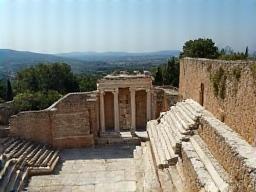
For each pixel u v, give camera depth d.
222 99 20.12
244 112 16.47
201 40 55.75
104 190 24.84
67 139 35.91
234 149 13.65
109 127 41.12
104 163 30.97
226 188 13.30
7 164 26.20
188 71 31.66
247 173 11.45
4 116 39.12
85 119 35.94
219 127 17.58
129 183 25.97
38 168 28.36
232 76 18.30
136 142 37.06
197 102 27.42
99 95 38.62
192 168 16.36
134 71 43.06
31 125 34.69
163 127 28.73
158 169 20.78
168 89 43.62
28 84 75.19
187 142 20.62
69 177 27.67
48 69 76.31
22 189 25.02
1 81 78.44
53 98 53.12
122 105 40.91
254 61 15.60
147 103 39.00
